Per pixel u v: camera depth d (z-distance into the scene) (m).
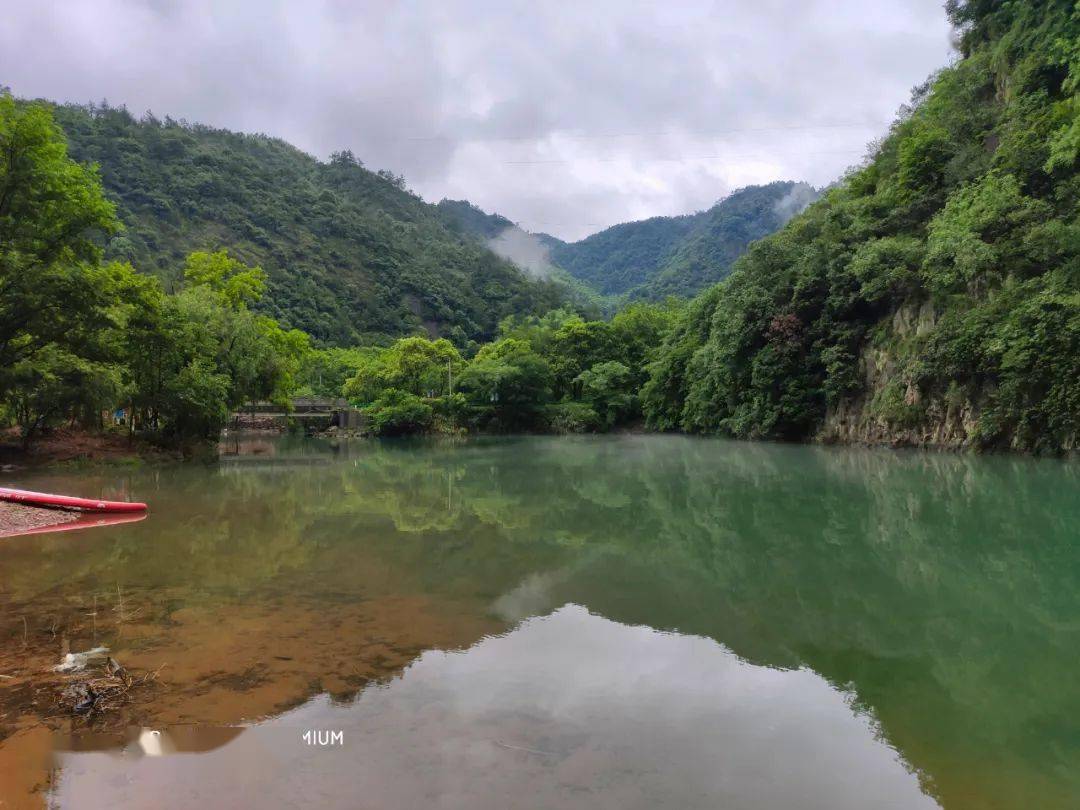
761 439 38.69
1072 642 6.61
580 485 19.56
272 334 44.47
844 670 5.92
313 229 139.75
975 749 4.52
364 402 60.91
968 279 25.33
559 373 60.81
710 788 3.99
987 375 24.31
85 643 6.40
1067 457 21.31
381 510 14.98
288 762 4.24
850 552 10.55
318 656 6.10
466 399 55.31
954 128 30.50
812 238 37.81
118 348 23.02
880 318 31.16
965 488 16.73
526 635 6.74
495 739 4.57
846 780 4.11
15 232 19.86
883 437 29.73
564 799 3.83
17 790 3.93
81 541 11.48
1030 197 24.52
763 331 36.03
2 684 5.44
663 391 51.47
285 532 12.33
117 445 26.23
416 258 150.88
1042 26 27.27
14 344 21.41
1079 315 20.36
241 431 59.62
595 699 5.26
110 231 21.88
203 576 9.05
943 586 8.62
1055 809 3.83
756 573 9.30
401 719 4.86
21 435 23.66
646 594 8.27
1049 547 10.73
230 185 135.62
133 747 4.43
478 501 16.42
